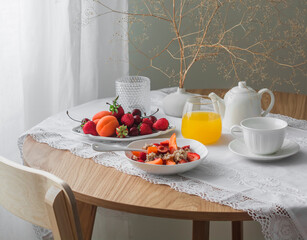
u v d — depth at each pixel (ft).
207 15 7.13
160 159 3.24
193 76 7.56
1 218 5.44
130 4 7.06
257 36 7.43
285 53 7.55
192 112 3.86
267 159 3.39
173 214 2.77
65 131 4.24
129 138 3.88
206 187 3.03
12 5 5.24
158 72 7.48
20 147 4.22
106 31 6.70
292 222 2.73
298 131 4.18
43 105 5.93
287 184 3.04
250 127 3.63
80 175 3.32
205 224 3.78
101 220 6.04
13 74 5.38
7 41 5.27
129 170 3.35
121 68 6.94
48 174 2.46
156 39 7.32
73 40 5.90
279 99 5.37
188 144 3.66
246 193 2.92
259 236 5.93
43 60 5.82
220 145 3.87
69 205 2.40
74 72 5.97
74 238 2.48
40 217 2.62
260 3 7.26
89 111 4.93
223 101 4.35
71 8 5.83
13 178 2.64
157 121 4.05
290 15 7.40
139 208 2.82
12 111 5.44
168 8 7.14
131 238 6.20
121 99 4.61
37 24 5.68
